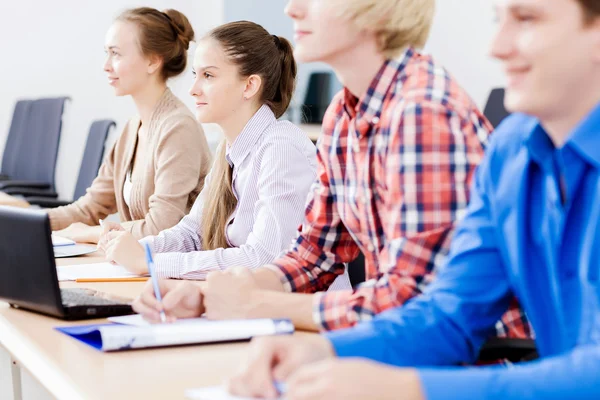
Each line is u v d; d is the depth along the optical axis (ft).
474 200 3.77
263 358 3.19
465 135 4.34
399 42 4.67
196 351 4.12
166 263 6.59
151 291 4.90
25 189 16.02
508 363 3.86
